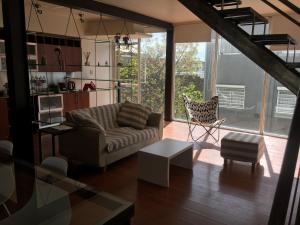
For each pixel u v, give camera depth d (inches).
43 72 234.8
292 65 120.8
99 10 180.5
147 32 276.4
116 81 293.9
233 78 239.0
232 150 149.5
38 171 87.7
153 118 182.2
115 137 150.7
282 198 35.8
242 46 128.4
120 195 117.3
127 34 248.4
